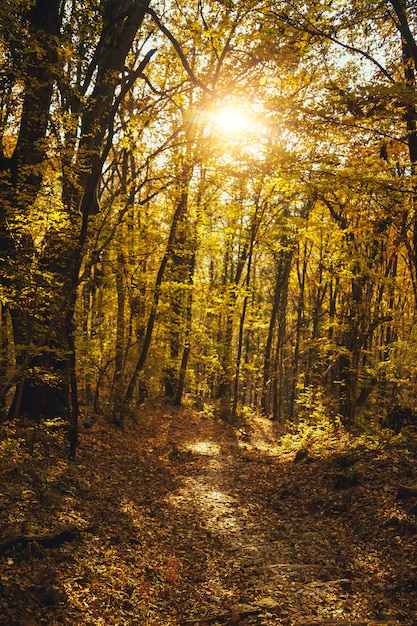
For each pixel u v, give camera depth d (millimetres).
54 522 7324
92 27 11336
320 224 14938
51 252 10953
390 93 8422
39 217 9695
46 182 11508
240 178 14219
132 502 10039
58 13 11570
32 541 6371
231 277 32156
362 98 8586
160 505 10398
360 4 9727
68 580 5934
